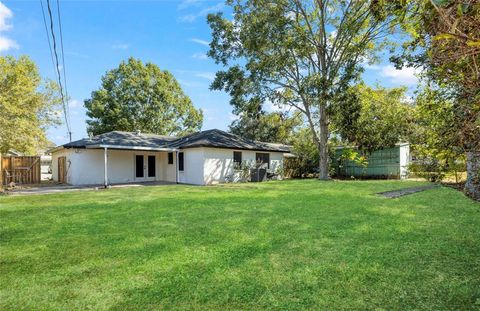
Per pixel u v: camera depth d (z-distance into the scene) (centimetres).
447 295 287
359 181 1783
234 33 1952
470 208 700
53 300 296
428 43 180
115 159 1959
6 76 1738
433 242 443
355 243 453
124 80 3512
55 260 408
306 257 399
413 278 326
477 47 130
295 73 2038
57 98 2172
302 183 1666
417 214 654
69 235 539
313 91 1762
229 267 370
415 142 582
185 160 1953
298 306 275
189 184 1814
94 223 639
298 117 2423
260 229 555
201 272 357
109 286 325
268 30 1767
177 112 3772
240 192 1212
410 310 263
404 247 426
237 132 3641
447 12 134
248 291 306
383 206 772
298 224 588
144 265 383
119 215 726
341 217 644
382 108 1989
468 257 381
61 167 2028
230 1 1931
